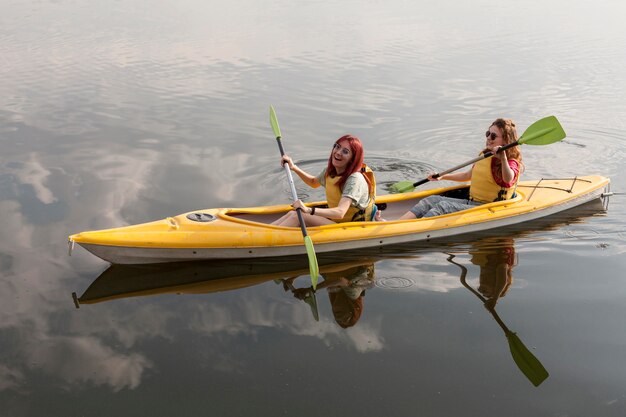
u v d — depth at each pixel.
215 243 4.39
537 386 3.07
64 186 5.60
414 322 3.64
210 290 4.02
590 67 10.67
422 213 5.14
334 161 4.62
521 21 15.23
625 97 9.00
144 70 10.27
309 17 15.55
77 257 4.38
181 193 5.55
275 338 3.47
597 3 18.14
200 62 10.87
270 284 4.12
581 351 3.36
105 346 3.37
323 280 4.19
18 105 8.27
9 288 3.93
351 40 12.91
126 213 5.06
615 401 2.96
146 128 7.46
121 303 3.82
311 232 4.55
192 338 3.46
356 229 4.66
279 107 8.49
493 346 3.40
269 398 2.97
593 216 5.36
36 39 12.45
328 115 8.20
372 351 3.35
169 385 3.05
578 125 7.86
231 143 7.04
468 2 18.47
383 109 8.49
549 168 6.59
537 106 8.59
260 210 4.89
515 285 4.09
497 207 5.15
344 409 2.89
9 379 3.07
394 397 2.98
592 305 3.82
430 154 6.97
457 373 3.17
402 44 12.57
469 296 3.94
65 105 8.32
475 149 7.12
